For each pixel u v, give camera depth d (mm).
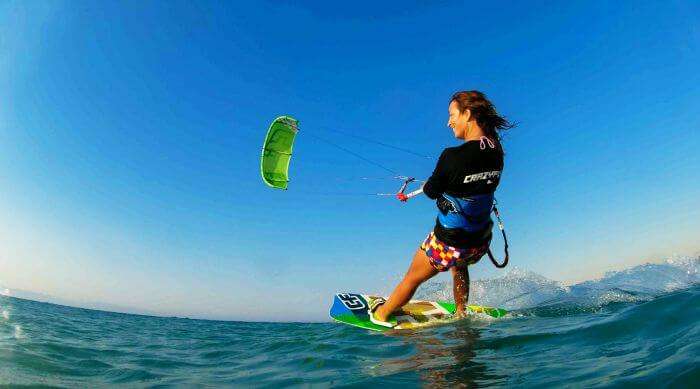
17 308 11438
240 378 3316
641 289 6191
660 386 1946
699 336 2555
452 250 4301
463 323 4930
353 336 4902
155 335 7141
